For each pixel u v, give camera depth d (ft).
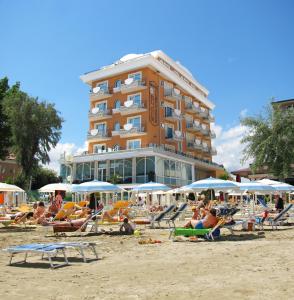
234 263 27.45
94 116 166.61
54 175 217.36
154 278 22.72
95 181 66.49
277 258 29.30
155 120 158.61
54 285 21.34
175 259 30.17
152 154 139.54
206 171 199.52
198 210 55.52
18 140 149.18
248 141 123.03
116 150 154.81
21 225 70.59
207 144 206.39
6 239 48.14
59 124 159.94
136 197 134.41
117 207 67.77
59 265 28.12
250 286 20.01
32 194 153.28
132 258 31.32
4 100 80.79
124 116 160.25
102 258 31.58
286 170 115.75
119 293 19.16
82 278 23.21
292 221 76.33
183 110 181.57
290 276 22.40
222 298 17.75
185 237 47.52
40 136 155.43
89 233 55.16
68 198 139.74
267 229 58.54
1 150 76.48
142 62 155.74
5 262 29.99
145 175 141.08
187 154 173.47
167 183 146.41
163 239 46.06
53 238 49.21
